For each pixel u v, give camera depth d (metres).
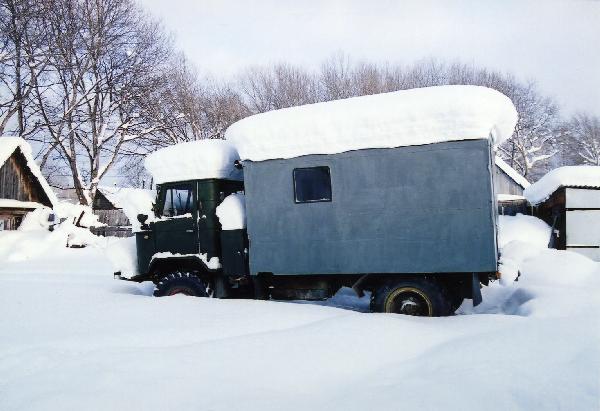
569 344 3.46
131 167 30.59
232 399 2.91
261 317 5.13
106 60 27.30
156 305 5.97
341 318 4.83
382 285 5.88
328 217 6.11
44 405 2.83
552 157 49.38
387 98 5.80
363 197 5.91
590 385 2.75
